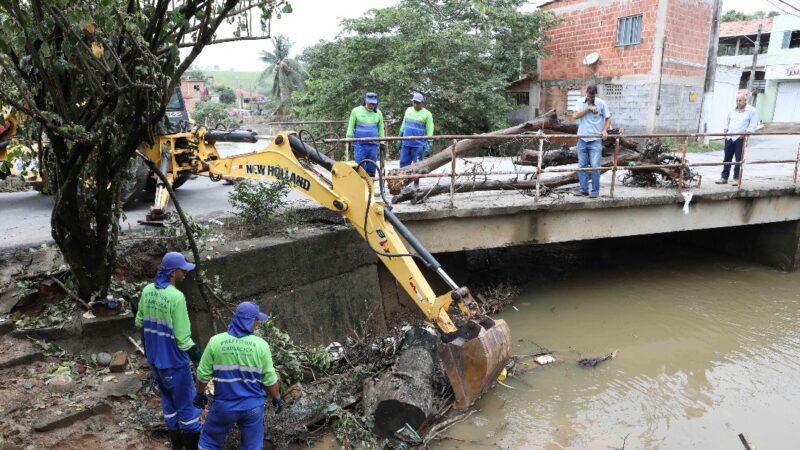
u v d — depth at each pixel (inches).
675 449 201.3
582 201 317.7
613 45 733.9
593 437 207.9
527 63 818.2
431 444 202.5
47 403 174.6
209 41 168.7
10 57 170.7
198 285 208.4
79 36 148.6
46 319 201.9
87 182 193.5
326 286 263.4
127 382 192.2
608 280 378.3
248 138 255.9
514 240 313.9
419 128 341.7
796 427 215.0
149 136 176.4
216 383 158.4
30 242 240.8
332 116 751.1
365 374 234.7
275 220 267.1
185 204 327.6
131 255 230.2
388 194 325.7
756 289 363.9
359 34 727.1
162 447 176.2
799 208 385.1
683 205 350.6
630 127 728.3
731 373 256.1
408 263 217.0
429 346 235.3
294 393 212.2
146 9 165.8
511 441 204.7
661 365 263.1
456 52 716.0
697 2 703.7
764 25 1350.9
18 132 185.3
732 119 377.7
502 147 518.6
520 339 288.7
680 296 350.6
